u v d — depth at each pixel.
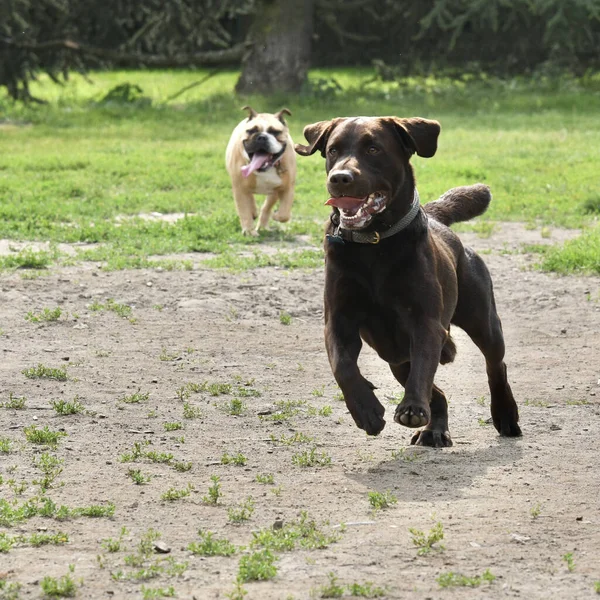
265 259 17.75
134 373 12.09
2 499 8.14
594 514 7.94
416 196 9.00
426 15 48.53
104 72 62.78
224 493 8.42
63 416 10.50
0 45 42.56
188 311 14.86
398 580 6.76
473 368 12.72
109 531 7.64
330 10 48.62
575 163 28.28
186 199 23.05
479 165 27.61
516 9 44.41
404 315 8.91
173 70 65.25
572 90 46.00
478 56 53.31
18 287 15.77
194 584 6.75
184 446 9.67
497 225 21.00
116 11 43.97
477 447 9.73
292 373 12.28
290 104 42.53
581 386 11.78
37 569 6.97
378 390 11.78
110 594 6.61
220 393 11.41
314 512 7.98
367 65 68.44
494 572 6.88
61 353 12.82
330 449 9.63
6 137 34.69
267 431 10.18
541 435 10.11
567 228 20.78
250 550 7.23
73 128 37.31
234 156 19.70
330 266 8.91
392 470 8.97
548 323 14.57
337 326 8.99
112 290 15.73
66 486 8.56
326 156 9.24
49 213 20.97
